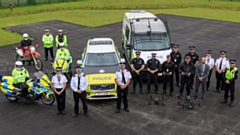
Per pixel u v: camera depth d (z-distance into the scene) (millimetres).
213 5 38031
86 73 11555
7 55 17328
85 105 9898
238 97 11469
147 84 11938
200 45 19375
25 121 9742
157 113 10164
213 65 11898
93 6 37750
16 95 10945
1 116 10109
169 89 12398
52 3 40094
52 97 10820
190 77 11125
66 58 13516
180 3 39312
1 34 22578
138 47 13703
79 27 25500
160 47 13688
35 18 30188
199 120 9625
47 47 16016
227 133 8820
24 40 15133
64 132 9000
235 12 33219
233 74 10367
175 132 8883
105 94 10977
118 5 38125
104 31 23844
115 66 12148
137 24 14789
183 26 25547
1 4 36656
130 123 9477
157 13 32219
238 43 19812
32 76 13883
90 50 12875
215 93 11898
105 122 9578
